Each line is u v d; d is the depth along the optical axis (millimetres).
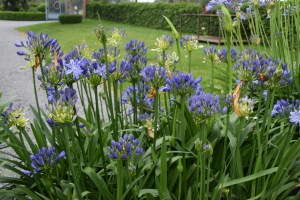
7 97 6152
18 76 8039
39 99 6051
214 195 1667
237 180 1731
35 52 1744
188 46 2469
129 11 21953
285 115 1895
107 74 1874
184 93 1654
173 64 2746
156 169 1880
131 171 1617
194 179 2016
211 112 1481
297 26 3490
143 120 2211
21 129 1957
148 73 1905
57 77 1590
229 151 2068
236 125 2375
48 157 1579
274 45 3820
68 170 1955
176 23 17281
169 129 2395
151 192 1722
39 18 33188
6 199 1925
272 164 2105
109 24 22141
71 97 1580
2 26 22938
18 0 39438
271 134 2844
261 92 1834
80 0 29359
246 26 11602
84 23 22906
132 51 2361
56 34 16469
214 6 3107
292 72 3486
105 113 4910
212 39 12469
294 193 2309
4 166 1928
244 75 1834
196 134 2016
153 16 19250
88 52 2494
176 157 1870
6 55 10977
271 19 3746
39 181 1968
